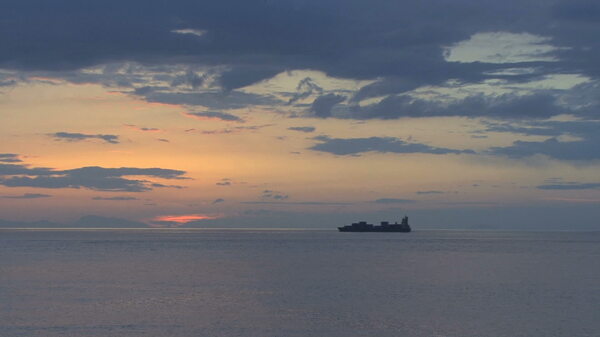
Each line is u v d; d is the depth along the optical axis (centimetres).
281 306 7038
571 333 5653
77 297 7669
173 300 7444
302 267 12194
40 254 16550
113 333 5600
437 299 7581
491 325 5975
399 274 10700
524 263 13312
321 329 5831
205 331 5716
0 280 9625
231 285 9006
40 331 5678
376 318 6331
